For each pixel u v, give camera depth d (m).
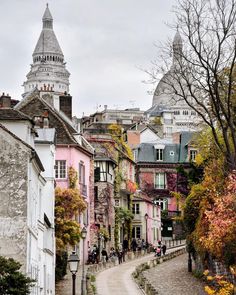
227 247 46.97
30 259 40.66
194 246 63.41
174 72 48.94
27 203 39.28
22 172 39.28
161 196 129.50
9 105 65.38
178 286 59.81
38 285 45.03
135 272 67.06
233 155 51.00
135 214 114.62
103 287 59.59
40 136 52.72
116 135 111.44
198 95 51.91
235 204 44.34
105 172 93.62
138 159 130.88
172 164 130.25
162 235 126.88
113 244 97.06
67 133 78.00
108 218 93.94
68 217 67.00
